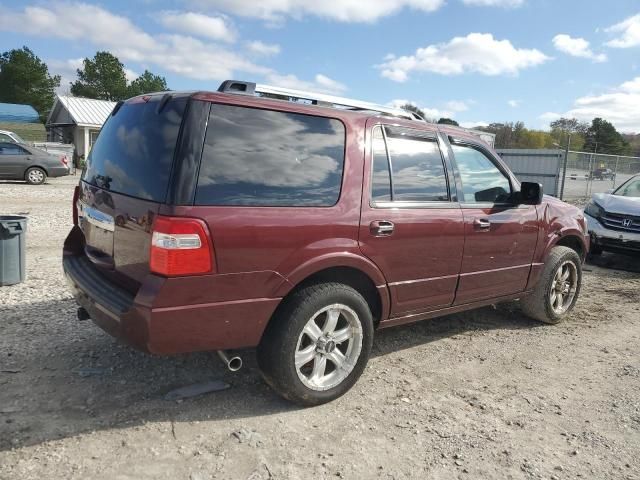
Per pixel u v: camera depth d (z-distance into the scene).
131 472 2.73
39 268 6.59
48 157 18.14
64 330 4.53
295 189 3.27
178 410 3.37
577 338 5.12
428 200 4.02
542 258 5.18
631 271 8.62
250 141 3.13
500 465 2.96
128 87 85.75
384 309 3.85
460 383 3.99
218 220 2.92
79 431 3.07
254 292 3.10
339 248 3.41
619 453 3.14
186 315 2.90
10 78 76.38
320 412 3.45
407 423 3.37
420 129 4.09
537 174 20.45
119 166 3.34
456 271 4.27
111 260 3.37
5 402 3.34
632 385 4.09
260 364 3.36
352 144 3.58
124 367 3.91
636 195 9.67
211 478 2.72
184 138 2.91
